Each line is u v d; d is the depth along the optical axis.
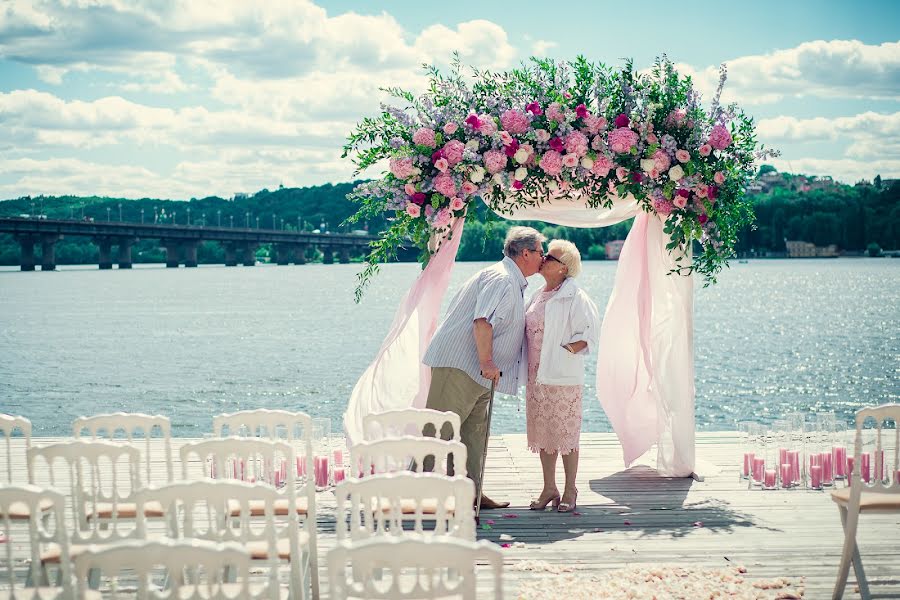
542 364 6.02
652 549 5.25
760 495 6.42
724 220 6.64
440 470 3.77
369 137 6.62
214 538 3.22
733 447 8.03
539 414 6.11
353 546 2.67
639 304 6.99
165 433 4.38
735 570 4.82
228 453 3.68
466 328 6.04
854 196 128.50
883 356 23.38
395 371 6.82
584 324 5.99
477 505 5.88
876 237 127.56
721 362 22.47
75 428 4.38
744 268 111.81
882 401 16.56
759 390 17.97
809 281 74.06
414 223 6.59
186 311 44.72
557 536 5.54
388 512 4.60
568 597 4.41
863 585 4.33
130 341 28.88
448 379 6.04
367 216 6.66
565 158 6.39
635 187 6.57
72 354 25.16
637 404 7.15
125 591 4.61
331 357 24.14
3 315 42.34
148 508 4.49
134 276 110.12
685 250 6.85
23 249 117.06
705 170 6.51
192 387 18.88
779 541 5.36
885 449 7.20
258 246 151.00
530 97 6.55
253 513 4.50
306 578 4.34
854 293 56.00
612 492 6.55
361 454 3.77
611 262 115.25
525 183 6.55
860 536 5.42
